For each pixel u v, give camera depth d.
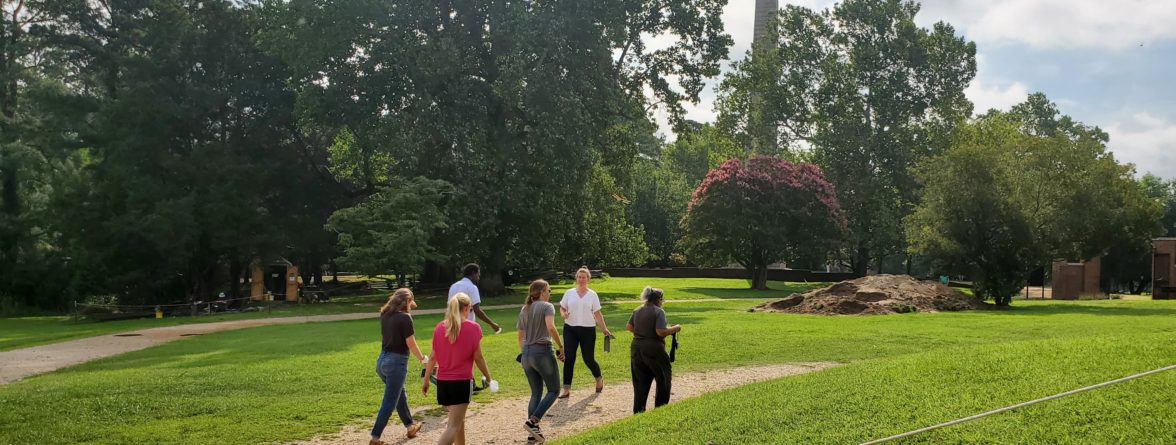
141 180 37.75
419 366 14.66
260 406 11.31
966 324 21.20
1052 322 21.30
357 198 46.41
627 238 52.28
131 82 38.66
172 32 39.25
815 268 69.94
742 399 9.93
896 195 62.53
